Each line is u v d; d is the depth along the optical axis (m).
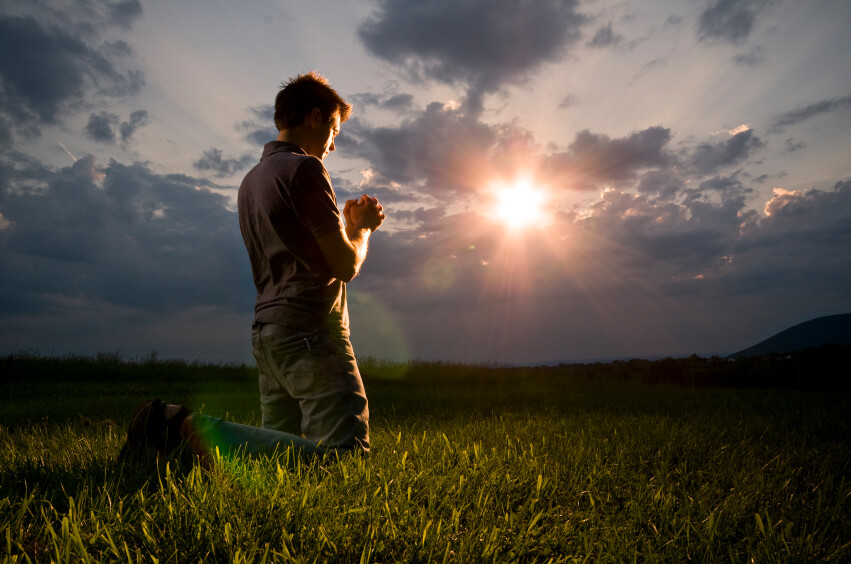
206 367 13.83
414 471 2.36
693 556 1.66
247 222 2.41
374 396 8.27
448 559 1.52
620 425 4.17
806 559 1.57
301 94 2.47
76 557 1.39
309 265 2.28
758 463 2.85
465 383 12.64
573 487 2.31
